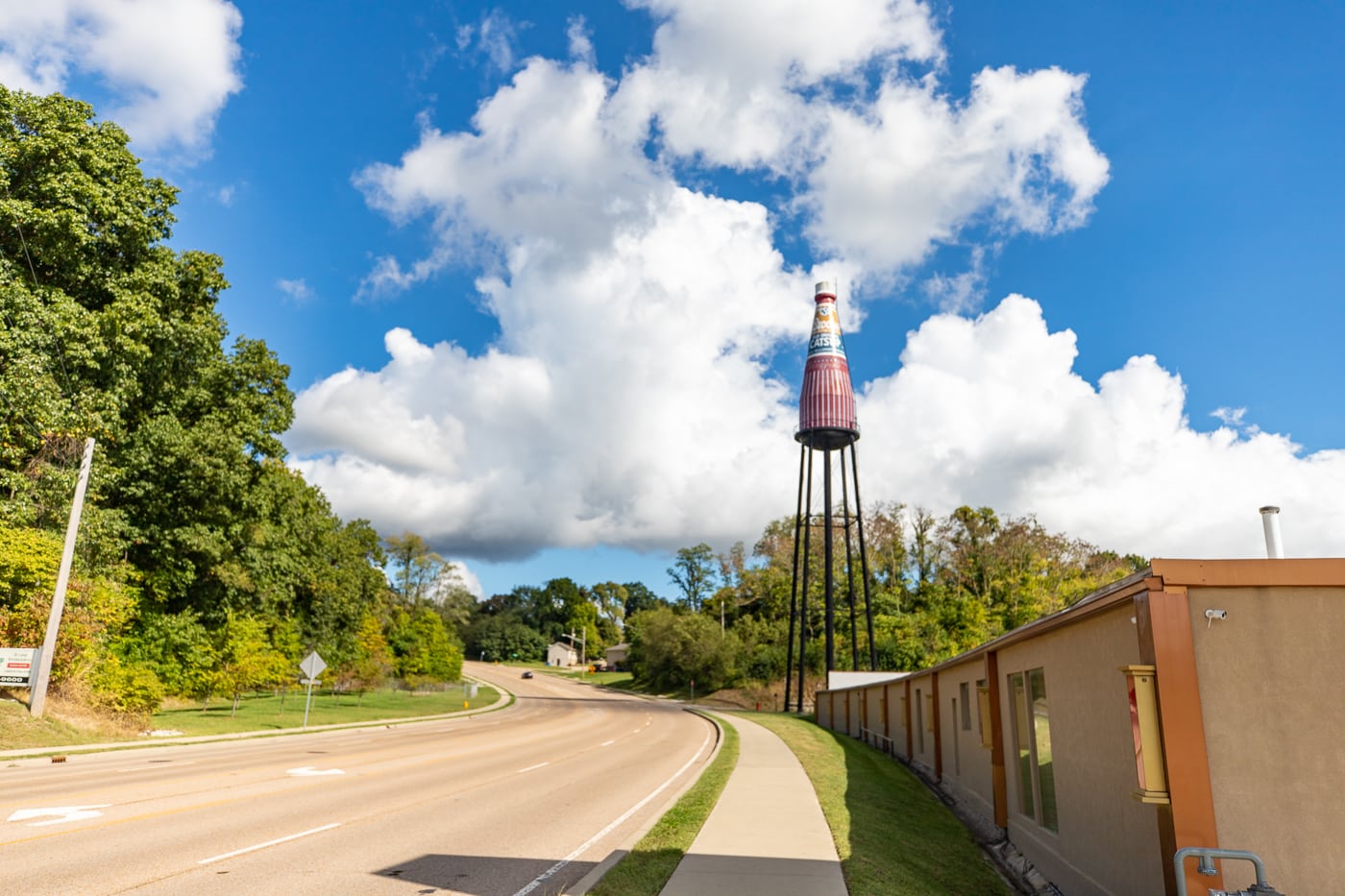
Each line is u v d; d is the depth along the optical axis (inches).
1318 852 252.7
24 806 444.5
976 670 586.2
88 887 282.5
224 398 1350.9
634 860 345.4
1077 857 353.7
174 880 297.0
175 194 1182.9
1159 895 269.4
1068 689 363.6
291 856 343.9
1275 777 257.4
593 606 6161.4
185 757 749.3
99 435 1045.8
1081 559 2701.8
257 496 1374.3
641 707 2236.7
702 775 668.7
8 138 1020.5
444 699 2215.8
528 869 336.5
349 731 1201.4
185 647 1290.6
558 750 930.7
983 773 563.5
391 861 341.1
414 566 3740.2
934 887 369.4
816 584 2918.3
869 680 1454.2
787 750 907.4
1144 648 272.7
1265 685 263.3
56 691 890.1
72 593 919.0
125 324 1056.2
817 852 375.9
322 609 2084.2
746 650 2851.9
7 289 938.7
